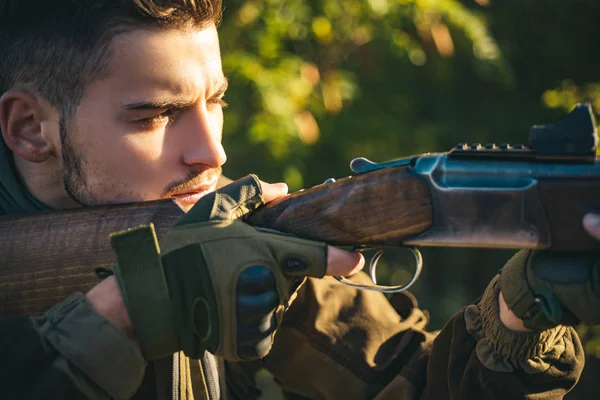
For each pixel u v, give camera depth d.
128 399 1.65
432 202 1.59
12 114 1.84
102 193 1.80
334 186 1.65
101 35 1.71
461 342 1.77
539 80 7.84
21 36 1.80
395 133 6.88
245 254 1.54
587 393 6.46
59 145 1.83
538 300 1.56
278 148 5.82
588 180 1.52
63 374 1.49
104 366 1.51
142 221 1.71
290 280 1.60
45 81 1.79
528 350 1.66
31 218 1.76
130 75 1.72
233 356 1.55
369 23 6.51
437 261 7.80
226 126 5.93
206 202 1.61
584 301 1.53
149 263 1.54
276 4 6.18
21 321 1.55
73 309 1.55
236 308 1.52
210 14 1.77
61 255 1.72
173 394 1.77
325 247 1.58
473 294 7.82
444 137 7.41
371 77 6.95
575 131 1.53
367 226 1.63
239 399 2.07
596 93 7.24
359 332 1.99
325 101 6.38
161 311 1.54
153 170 1.78
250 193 1.66
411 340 2.00
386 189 1.61
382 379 1.96
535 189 1.54
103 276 1.63
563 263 1.56
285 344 2.00
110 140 1.76
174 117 1.78
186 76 1.74
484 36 6.88
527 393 1.67
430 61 7.17
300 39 6.33
